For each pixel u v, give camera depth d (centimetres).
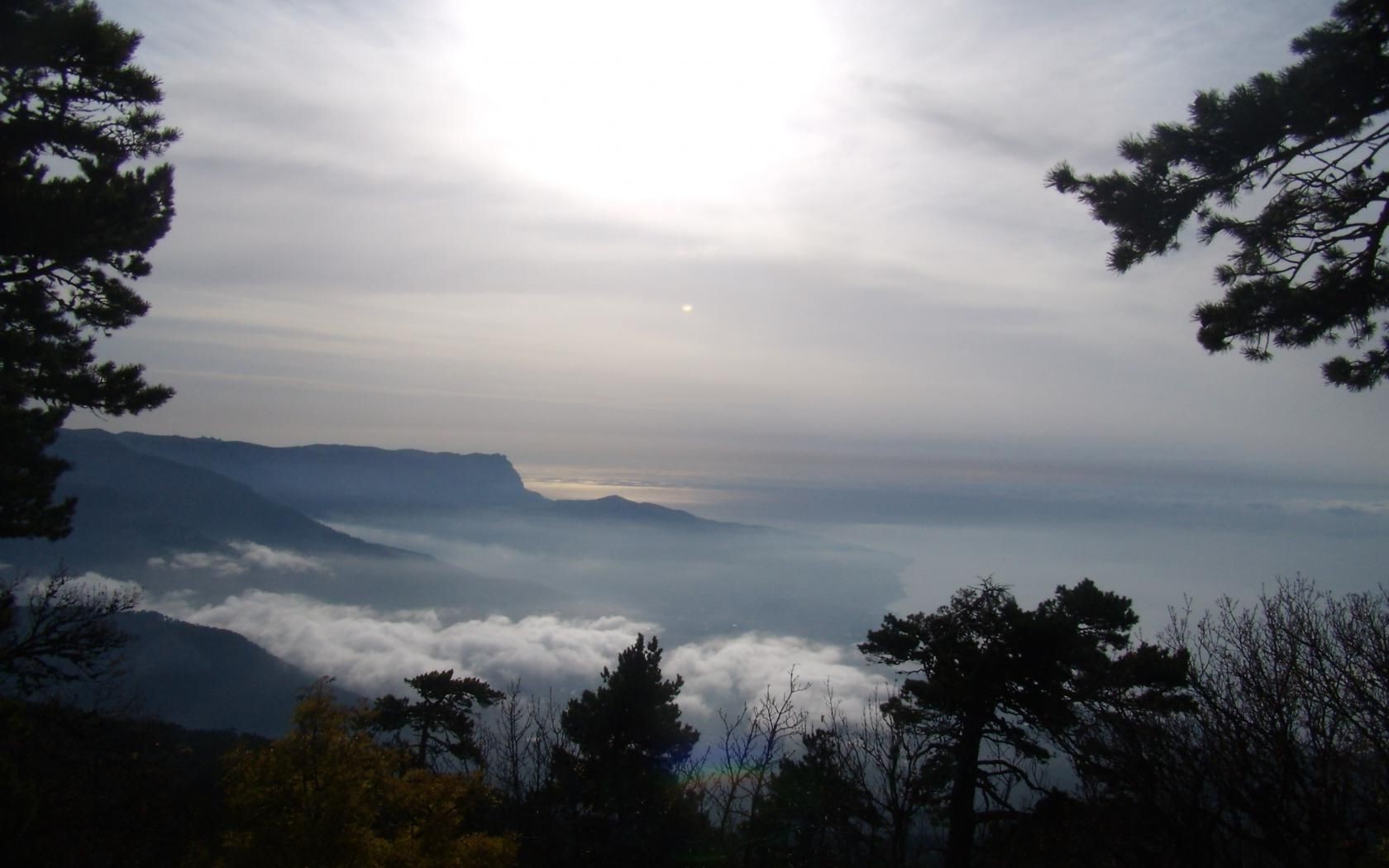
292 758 878
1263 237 721
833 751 947
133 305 1317
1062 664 1339
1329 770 621
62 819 965
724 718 984
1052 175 784
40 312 1215
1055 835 889
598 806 1110
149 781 1098
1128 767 699
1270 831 613
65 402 1286
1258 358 745
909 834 951
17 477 1198
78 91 1202
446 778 955
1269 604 720
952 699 1330
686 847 1027
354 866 842
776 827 941
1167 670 716
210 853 888
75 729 1122
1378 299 682
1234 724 661
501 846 918
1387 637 642
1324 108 670
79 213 1098
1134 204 734
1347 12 671
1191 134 716
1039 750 1277
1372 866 568
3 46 1085
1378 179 676
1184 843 639
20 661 1158
